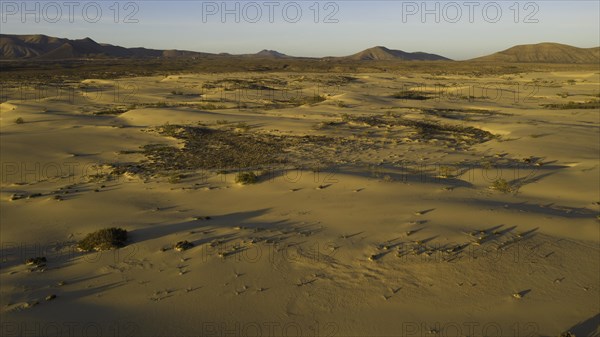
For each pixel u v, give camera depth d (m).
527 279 7.98
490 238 9.71
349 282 8.04
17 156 20.61
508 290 7.65
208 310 7.29
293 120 34.22
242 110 42.97
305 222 11.23
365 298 7.50
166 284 8.21
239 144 24.78
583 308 7.09
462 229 10.27
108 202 13.68
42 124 31.44
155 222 11.66
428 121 34.75
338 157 21.11
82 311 7.32
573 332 6.50
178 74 109.06
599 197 13.23
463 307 7.17
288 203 13.05
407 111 41.38
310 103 49.41
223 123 32.62
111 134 27.06
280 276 8.35
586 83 76.62
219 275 8.46
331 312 7.13
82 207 13.18
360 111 41.41
